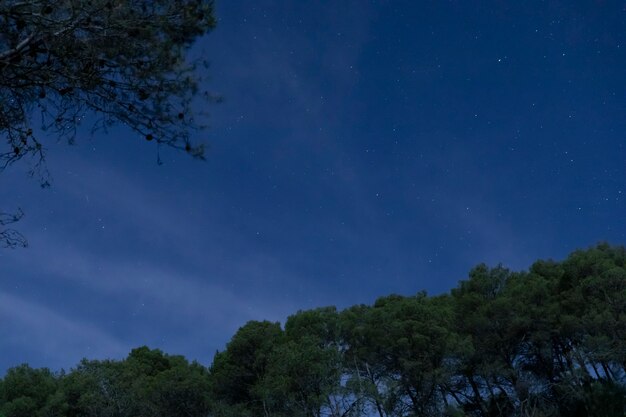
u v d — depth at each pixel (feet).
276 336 118.83
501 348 111.24
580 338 107.96
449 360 103.96
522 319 107.45
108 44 20.35
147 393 117.91
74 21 18.86
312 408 89.51
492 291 123.54
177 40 22.16
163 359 155.63
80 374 121.90
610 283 107.14
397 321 106.73
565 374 101.81
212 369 129.80
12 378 116.26
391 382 96.32
